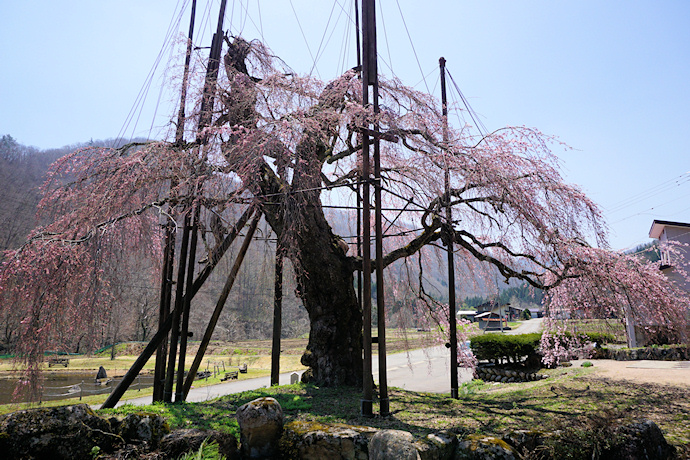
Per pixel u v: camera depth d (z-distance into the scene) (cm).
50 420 368
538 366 1395
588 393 805
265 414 441
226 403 688
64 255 540
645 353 1370
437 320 994
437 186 696
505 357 1532
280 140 653
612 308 796
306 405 641
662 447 473
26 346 510
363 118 695
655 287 781
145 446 397
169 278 756
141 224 626
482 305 4566
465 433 466
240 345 4122
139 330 3625
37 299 518
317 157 814
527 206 677
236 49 898
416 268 1041
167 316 752
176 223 637
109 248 568
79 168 685
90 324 538
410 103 845
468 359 1238
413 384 1334
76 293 541
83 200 654
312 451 414
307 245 801
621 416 537
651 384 880
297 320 5400
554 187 698
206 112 742
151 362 3039
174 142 724
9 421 355
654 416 620
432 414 617
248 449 433
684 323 818
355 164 963
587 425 480
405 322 978
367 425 538
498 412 637
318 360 840
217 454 384
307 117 747
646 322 822
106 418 426
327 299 837
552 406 689
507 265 893
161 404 671
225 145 725
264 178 786
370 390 600
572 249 725
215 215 673
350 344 836
